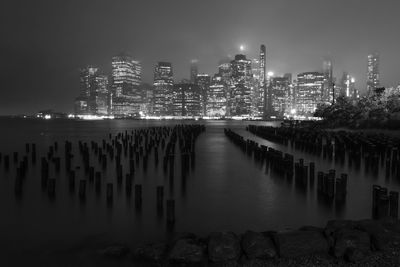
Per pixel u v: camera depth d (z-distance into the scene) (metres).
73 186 21.83
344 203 17.88
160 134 61.16
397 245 10.02
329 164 31.11
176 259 10.30
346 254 9.81
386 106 68.88
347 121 77.44
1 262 11.17
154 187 22.08
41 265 10.93
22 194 20.22
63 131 100.00
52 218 15.84
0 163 31.98
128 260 10.84
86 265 10.77
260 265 9.66
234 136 55.56
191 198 19.31
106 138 67.69
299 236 10.34
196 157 36.53
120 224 14.99
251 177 25.20
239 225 14.77
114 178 24.75
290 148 45.09
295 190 20.91
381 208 14.41
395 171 26.84
